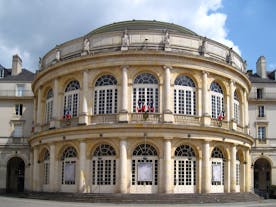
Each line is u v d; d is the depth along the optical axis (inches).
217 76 1503.4
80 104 1439.5
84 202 1286.9
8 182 2257.6
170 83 1400.1
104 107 1413.6
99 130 1369.3
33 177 1621.6
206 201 1312.7
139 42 1429.6
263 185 2250.2
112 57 1407.5
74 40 1524.4
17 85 2258.9
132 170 1350.9
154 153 1363.2
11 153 2180.1
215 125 1457.9
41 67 1712.6
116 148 1360.7
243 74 1611.7
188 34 1487.5
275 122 2228.1
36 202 1290.6
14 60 2404.0
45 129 1577.3
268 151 2174.0
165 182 1322.6
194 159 1396.4
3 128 2218.3
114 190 1347.2
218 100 1517.0
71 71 1477.6
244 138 1569.9
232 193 1428.4
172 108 1392.7
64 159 1467.8
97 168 1381.6
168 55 1398.9
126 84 1385.3
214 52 1530.5
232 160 1493.6
